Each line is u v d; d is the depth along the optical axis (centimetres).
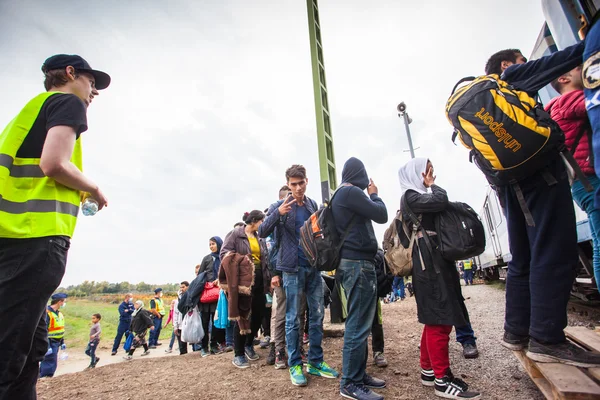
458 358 323
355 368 244
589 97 129
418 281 242
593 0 131
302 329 382
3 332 129
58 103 156
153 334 1295
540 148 172
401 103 1194
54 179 151
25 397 153
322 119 554
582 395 143
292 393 274
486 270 1739
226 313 486
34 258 137
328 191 522
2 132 156
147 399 301
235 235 410
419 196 249
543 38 328
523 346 220
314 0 652
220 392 298
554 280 181
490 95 183
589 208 221
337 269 257
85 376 418
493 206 1087
